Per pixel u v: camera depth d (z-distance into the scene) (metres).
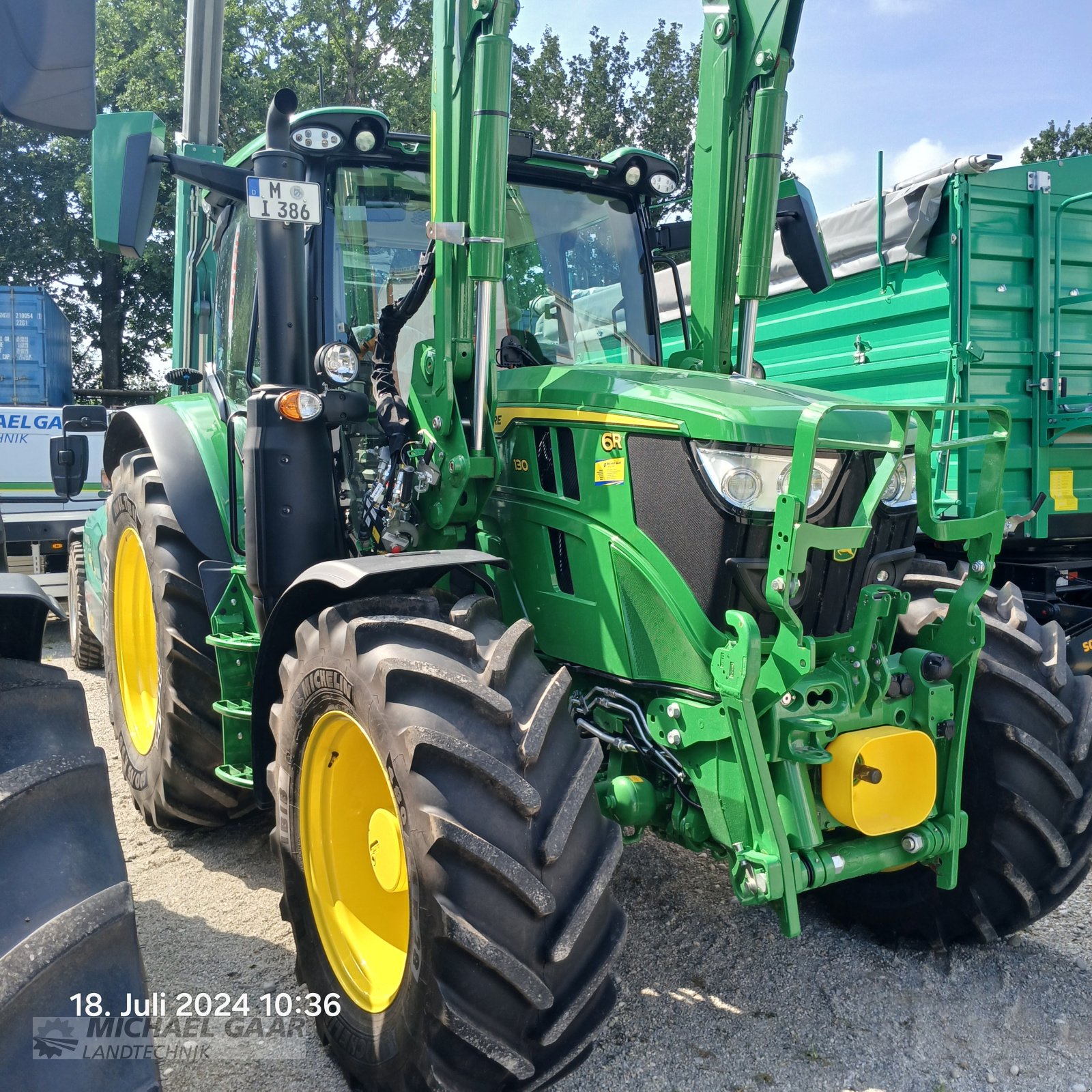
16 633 1.99
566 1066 2.16
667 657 2.51
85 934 1.58
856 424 2.50
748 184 2.99
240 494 3.31
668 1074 2.44
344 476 3.07
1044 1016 2.67
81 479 4.39
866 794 2.40
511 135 3.19
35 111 1.60
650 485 2.51
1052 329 4.90
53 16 1.58
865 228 5.12
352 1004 2.42
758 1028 2.63
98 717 5.57
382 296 3.14
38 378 11.40
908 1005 2.74
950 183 4.64
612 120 26.33
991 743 2.80
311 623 2.55
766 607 2.42
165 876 3.57
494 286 2.64
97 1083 1.55
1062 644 3.03
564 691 2.26
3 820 1.66
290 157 2.70
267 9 21.38
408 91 22.27
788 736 2.34
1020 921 2.90
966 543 2.63
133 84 19.50
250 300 3.46
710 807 2.44
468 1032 1.98
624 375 2.77
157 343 23.52
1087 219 5.00
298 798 2.60
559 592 2.79
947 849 2.58
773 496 2.36
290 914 2.65
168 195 17.36
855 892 3.13
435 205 2.74
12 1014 1.51
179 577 3.54
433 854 2.02
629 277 3.59
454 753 2.05
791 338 5.94
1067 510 5.00
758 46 2.91
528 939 2.04
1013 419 4.87
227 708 3.19
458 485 2.72
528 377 2.96
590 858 2.15
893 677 2.54
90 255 21.23
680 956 2.99
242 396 3.59
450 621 2.39
